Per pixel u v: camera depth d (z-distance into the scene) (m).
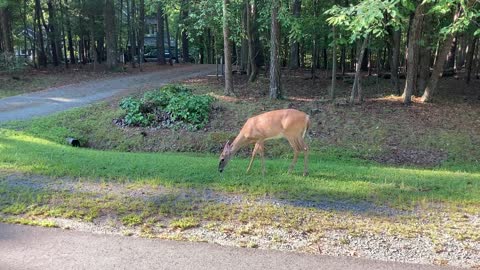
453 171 8.79
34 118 12.19
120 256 4.02
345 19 9.03
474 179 6.85
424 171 7.65
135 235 4.50
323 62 26.94
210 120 12.24
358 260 3.97
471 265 3.90
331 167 7.51
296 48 25.16
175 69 26.67
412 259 4.00
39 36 26.73
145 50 40.66
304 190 5.87
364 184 6.22
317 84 18.77
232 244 4.29
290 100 14.38
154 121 12.02
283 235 4.50
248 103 13.74
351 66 25.20
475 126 11.64
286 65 28.00
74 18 26.70
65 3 26.47
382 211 5.17
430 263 3.93
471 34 13.53
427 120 12.07
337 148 10.52
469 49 18.83
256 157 9.96
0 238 4.38
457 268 3.84
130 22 29.38
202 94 14.72
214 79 19.91
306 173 6.82
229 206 5.25
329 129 11.64
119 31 29.64
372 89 17.23
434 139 10.82
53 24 26.48
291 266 3.84
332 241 4.36
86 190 5.81
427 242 4.36
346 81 19.38
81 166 6.99
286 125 6.61
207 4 15.21
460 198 5.65
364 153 10.30
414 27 13.09
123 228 4.67
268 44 17.39
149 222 4.81
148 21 39.94
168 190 5.85
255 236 4.48
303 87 17.94
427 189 6.09
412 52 13.38
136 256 4.02
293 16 14.44
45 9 27.50
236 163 7.64
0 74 20.56
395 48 16.27
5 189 5.77
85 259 3.96
